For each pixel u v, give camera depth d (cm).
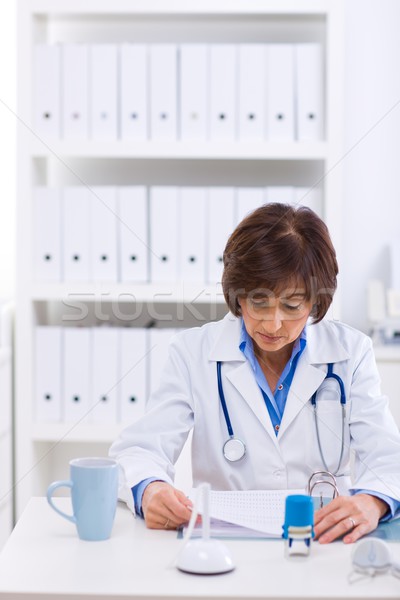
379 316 267
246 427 145
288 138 254
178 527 116
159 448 139
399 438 139
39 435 260
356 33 281
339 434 144
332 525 114
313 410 145
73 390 260
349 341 152
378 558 98
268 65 252
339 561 104
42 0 255
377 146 283
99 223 256
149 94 256
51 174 288
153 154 255
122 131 255
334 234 254
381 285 270
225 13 256
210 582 96
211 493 128
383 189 284
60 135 258
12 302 287
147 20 276
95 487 110
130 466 129
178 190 254
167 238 255
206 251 255
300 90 252
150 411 146
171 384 149
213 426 146
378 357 246
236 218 254
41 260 259
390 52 281
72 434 259
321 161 283
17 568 100
